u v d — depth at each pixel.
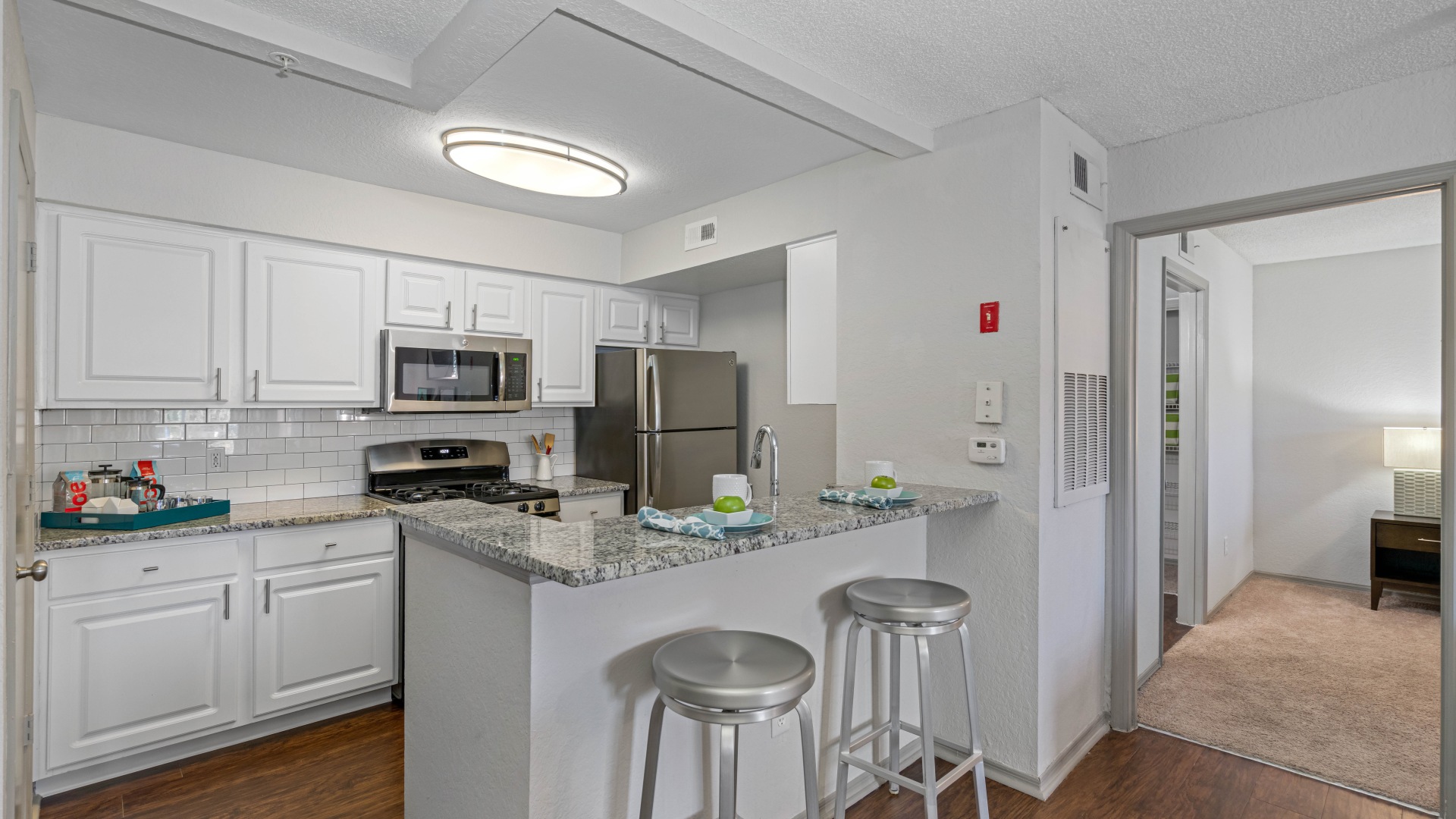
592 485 3.81
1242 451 4.80
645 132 2.62
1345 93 2.25
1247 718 2.85
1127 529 2.72
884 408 2.71
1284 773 2.44
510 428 3.97
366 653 2.91
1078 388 2.49
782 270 3.65
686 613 1.79
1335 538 4.79
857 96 2.27
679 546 1.55
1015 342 2.35
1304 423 4.89
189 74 2.18
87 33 1.94
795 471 3.96
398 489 3.46
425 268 3.36
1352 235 4.18
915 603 1.91
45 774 2.24
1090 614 2.64
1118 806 2.24
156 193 2.65
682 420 3.86
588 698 1.59
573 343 3.89
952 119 2.47
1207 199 2.52
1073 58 2.05
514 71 2.18
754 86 2.06
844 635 2.23
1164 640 3.79
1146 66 2.10
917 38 1.95
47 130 2.46
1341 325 4.75
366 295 3.20
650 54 2.07
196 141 2.68
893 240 2.69
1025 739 2.34
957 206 2.49
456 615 1.75
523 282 3.69
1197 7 1.79
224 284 2.83
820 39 1.95
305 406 3.04
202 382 2.78
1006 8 1.81
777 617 2.02
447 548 1.79
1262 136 2.40
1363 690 3.12
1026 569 2.33
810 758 1.51
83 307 2.53
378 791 2.33
